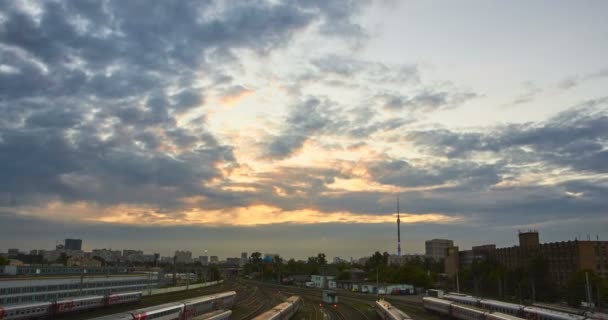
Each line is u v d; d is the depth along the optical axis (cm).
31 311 7281
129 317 6400
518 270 14962
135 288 13225
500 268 16412
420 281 18650
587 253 14612
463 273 18912
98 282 11006
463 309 8644
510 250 19238
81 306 8538
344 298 14912
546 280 13850
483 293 16912
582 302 11612
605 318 6981
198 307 8775
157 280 15512
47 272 12475
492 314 7525
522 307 8262
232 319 9062
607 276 14562
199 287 18100
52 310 7738
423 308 11844
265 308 11312
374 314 10438
